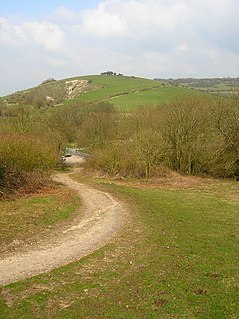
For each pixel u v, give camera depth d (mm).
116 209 21750
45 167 32312
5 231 15875
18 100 86562
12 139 29719
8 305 9055
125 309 8859
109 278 10867
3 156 27469
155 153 37688
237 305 9117
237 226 17547
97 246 14344
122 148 39062
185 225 17672
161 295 9617
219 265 11961
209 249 13766
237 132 37344
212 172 38875
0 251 13391
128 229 17016
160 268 11688
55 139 48344
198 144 38781
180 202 24188
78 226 17562
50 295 9633
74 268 11758
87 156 44969
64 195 26125
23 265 11992
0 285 10297
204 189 31453
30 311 8758
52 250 13727
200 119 39656
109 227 17375
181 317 8492
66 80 126750
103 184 33406
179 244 14453
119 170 38500
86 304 9125
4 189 24094
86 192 28406
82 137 54062
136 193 28016
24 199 23391
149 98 78688
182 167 39531
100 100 84875
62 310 8820
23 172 28812
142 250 13719
